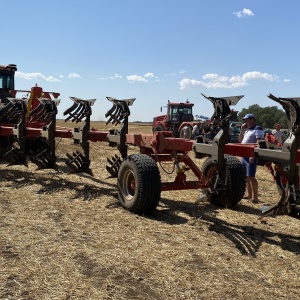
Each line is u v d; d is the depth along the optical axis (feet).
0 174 28.96
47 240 15.15
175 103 81.82
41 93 38.63
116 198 22.67
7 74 44.98
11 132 27.35
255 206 23.16
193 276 12.37
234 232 17.26
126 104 21.67
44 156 26.32
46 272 12.21
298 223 19.22
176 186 20.48
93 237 15.71
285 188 14.49
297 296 11.32
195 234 16.69
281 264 13.71
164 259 13.67
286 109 14.15
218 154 16.87
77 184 26.61
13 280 11.59
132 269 12.70
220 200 21.79
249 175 24.18
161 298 10.86
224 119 16.69
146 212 19.27
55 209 19.83
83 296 10.78
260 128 24.67
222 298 11.01
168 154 22.24
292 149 13.97
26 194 22.89
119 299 10.71
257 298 11.10
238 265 13.47
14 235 15.56
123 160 20.25
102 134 23.61
